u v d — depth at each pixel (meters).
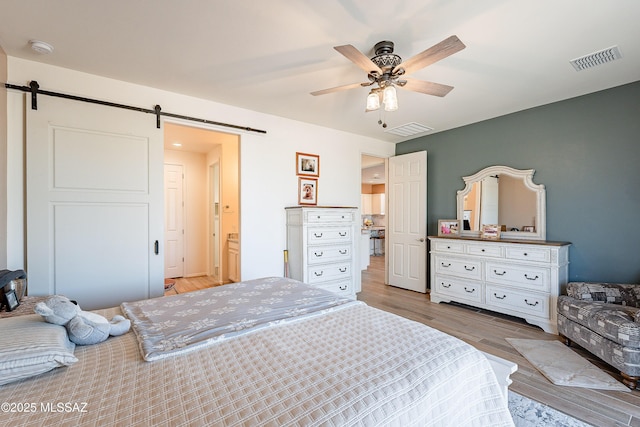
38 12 1.72
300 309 1.63
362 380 0.93
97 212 2.54
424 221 4.45
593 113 2.94
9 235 2.22
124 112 2.66
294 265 3.62
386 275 5.01
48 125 2.35
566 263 3.06
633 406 1.80
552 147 3.23
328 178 4.20
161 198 2.82
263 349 1.16
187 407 0.80
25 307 1.79
